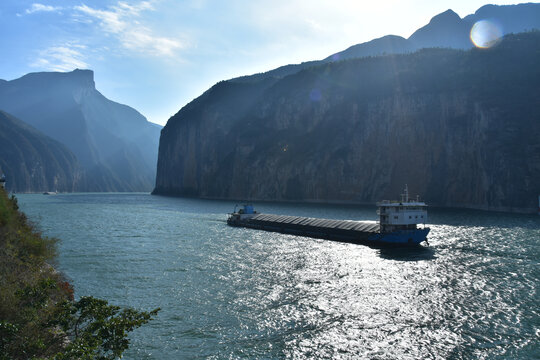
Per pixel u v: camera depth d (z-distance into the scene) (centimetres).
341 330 2788
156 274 4316
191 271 4466
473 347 2539
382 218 6700
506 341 2620
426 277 4212
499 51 18875
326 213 12988
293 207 16825
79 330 2008
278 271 4481
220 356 2394
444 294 3600
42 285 2247
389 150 19650
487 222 9550
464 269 4575
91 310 1952
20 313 2056
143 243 6531
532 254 5416
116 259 5125
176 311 3131
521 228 8250
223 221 10731
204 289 3741
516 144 14975
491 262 4941
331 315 3066
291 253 5638
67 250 5781
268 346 2534
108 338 1852
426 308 3228
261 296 3522
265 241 6869
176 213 13450
